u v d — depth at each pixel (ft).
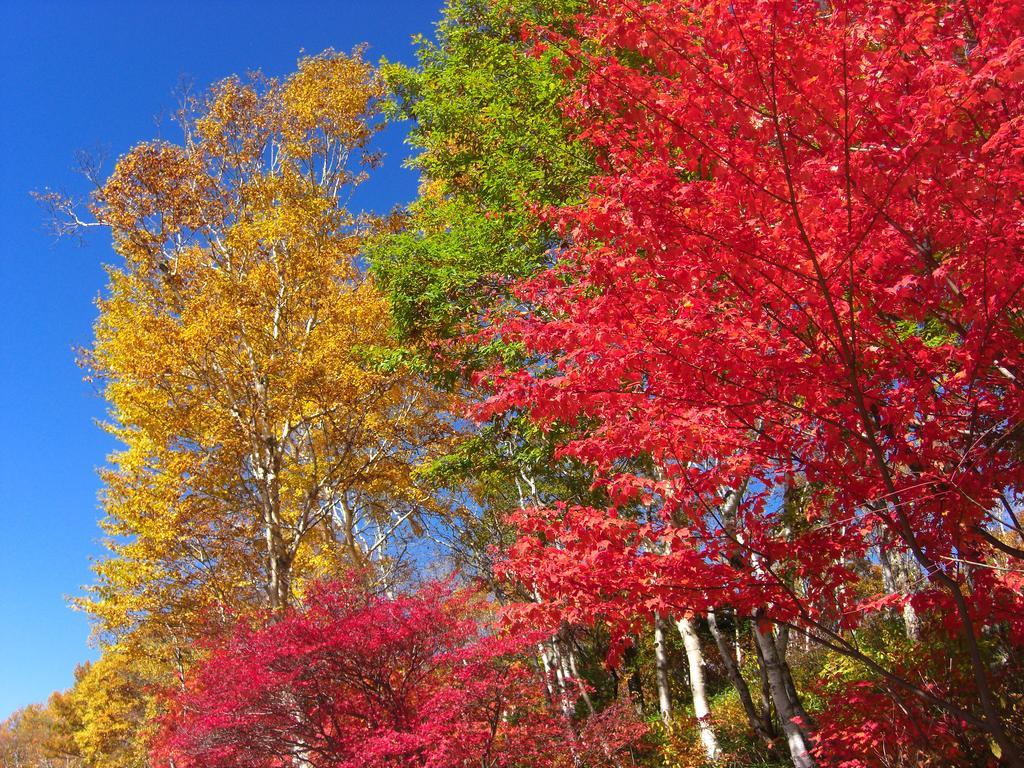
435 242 38.14
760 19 10.00
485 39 39.45
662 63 10.91
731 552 15.10
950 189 10.66
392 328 39.81
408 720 32.73
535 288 15.47
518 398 13.34
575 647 58.85
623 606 14.78
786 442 13.88
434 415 53.47
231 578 51.65
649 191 11.29
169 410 48.19
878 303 12.16
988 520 13.88
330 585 37.22
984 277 11.06
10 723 208.85
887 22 10.32
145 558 50.85
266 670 33.63
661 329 11.96
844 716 20.61
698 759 38.22
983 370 12.68
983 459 13.10
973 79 9.55
